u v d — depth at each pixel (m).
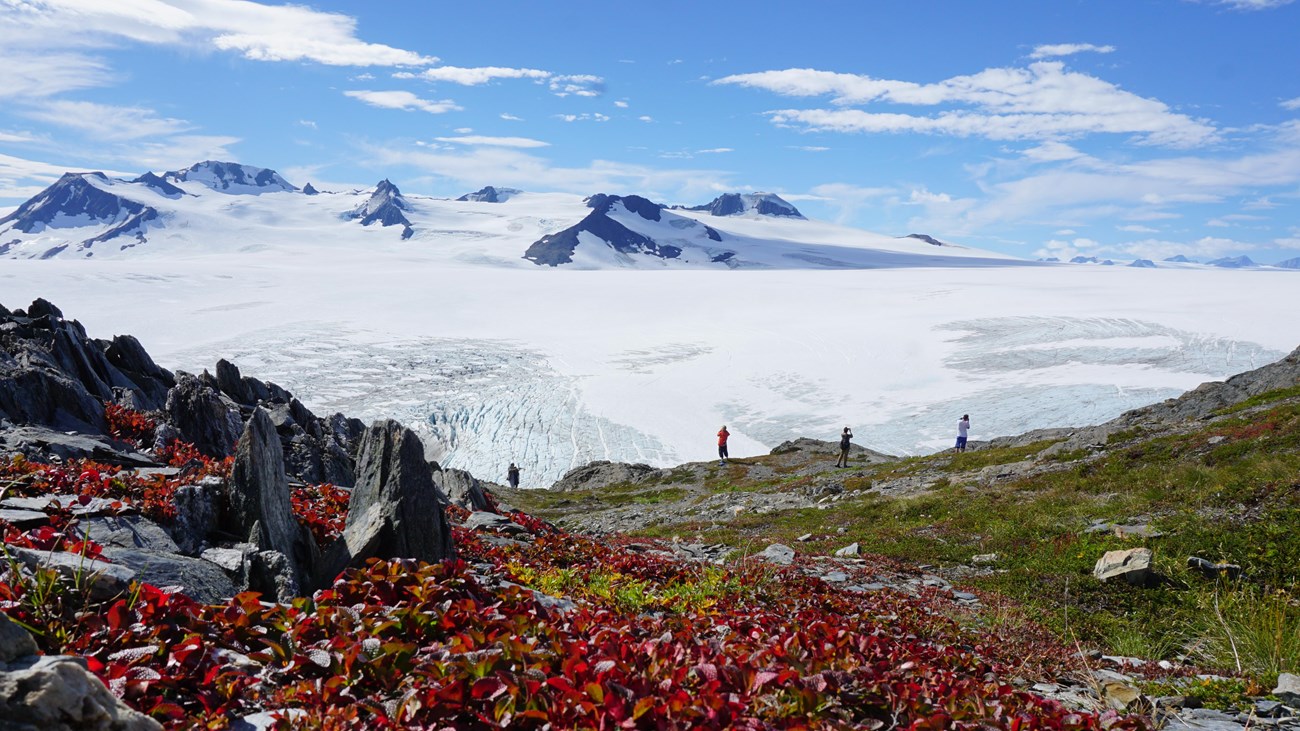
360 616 6.34
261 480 10.40
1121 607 14.80
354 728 4.58
